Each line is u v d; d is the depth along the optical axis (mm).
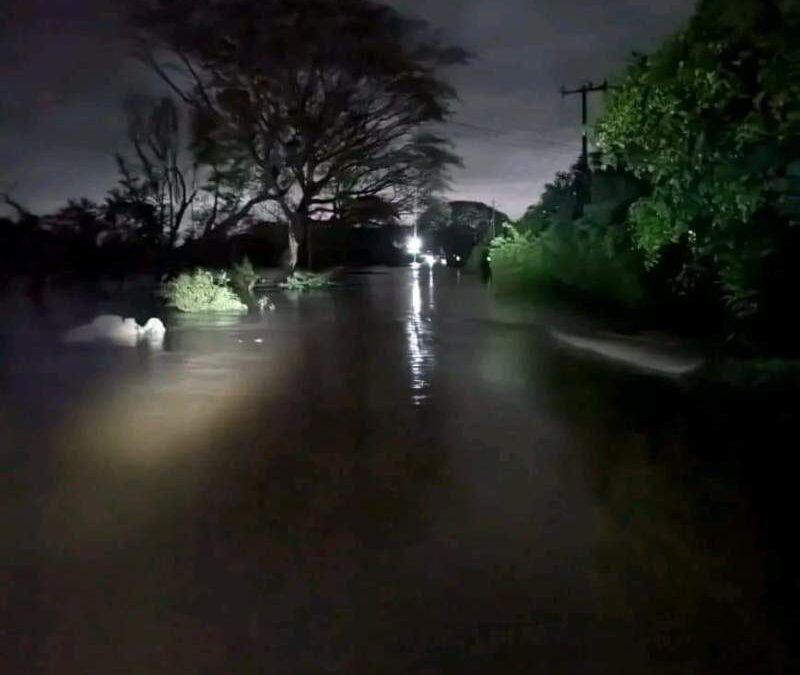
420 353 23734
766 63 13508
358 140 64625
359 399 16500
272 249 70750
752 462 11484
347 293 52875
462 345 25625
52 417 14727
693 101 14703
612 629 6551
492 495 10102
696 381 17625
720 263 20891
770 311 18266
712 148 14664
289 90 61844
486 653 6176
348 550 8273
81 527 8984
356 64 60969
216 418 14688
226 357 22766
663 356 21594
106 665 6062
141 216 63656
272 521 9164
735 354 18281
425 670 5938
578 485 10492
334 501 9867
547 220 48312
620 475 10930
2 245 61219
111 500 9930
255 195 65125
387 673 5902
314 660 6094
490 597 7152
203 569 7805
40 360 21969
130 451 12273
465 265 99562
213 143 62750
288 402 16188
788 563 7906
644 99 15672
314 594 7234
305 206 65500
